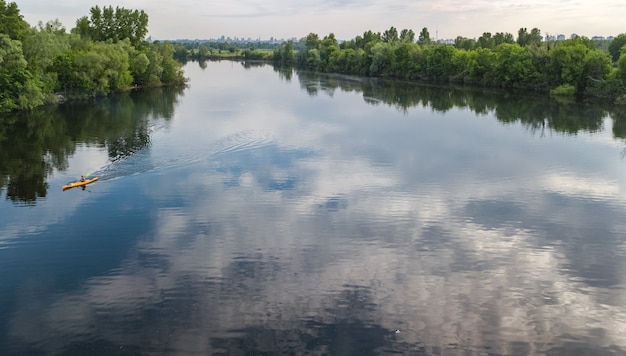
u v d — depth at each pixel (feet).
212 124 208.64
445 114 244.83
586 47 330.34
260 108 256.32
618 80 285.84
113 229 100.89
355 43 646.74
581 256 91.04
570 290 79.51
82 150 165.27
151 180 131.95
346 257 89.61
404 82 431.43
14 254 90.17
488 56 394.93
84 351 63.67
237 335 67.10
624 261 89.10
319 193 122.62
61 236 97.66
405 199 119.03
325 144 173.37
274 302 75.00
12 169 143.02
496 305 75.05
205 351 63.82
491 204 116.37
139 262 87.20
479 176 137.80
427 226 103.55
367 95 324.60
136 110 252.83
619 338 67.56
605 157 159.02
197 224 103.50
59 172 139.74
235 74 520.01
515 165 149.28
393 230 101.40
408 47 476.54
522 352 64.59
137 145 170.50
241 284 80.07
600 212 111.86
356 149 166.81
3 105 239.71
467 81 410.72
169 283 80.18
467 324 70.28
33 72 264.31
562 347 65.72
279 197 119.75
